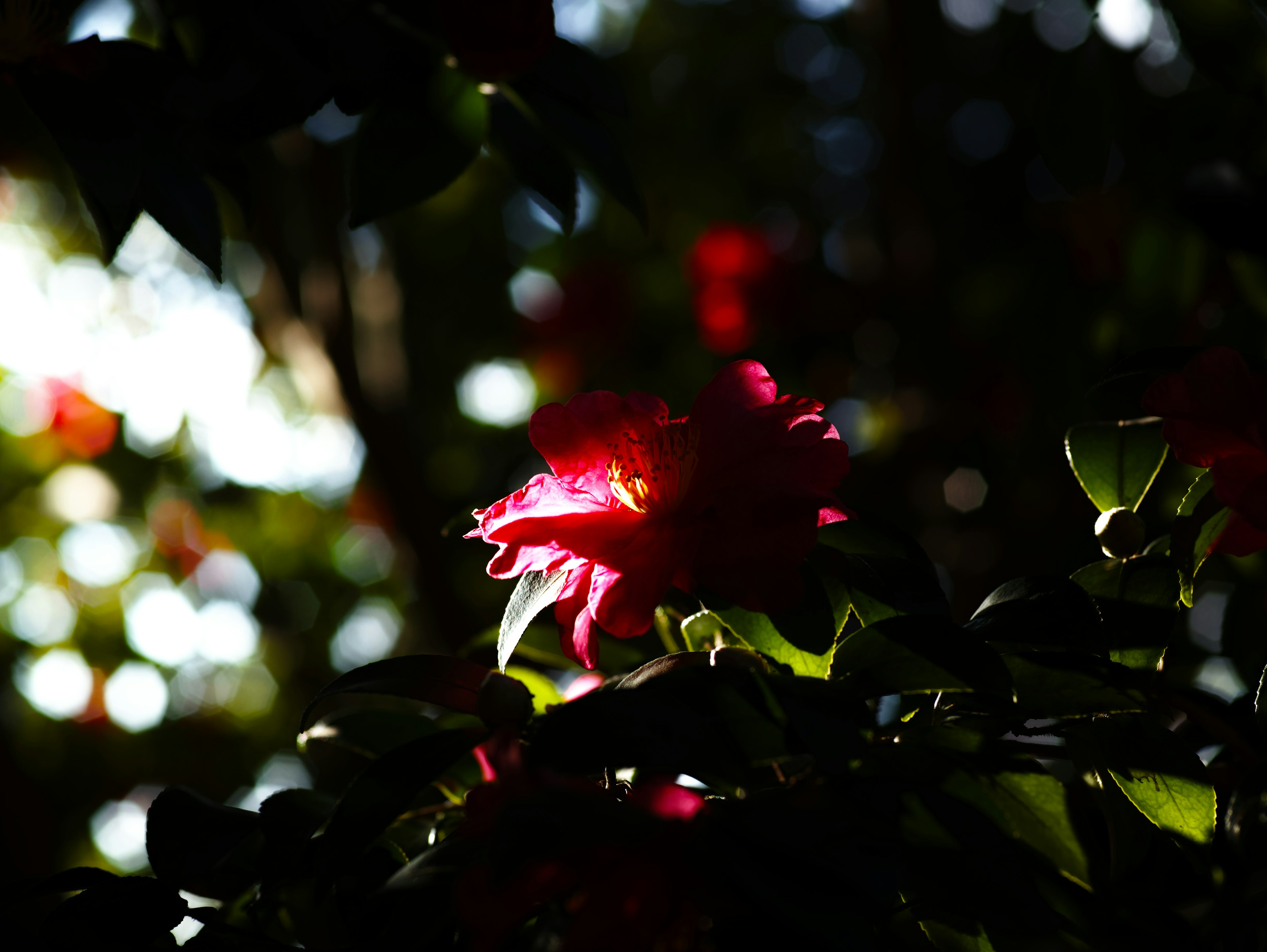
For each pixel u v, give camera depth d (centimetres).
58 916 54
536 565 55
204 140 60
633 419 55
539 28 59
